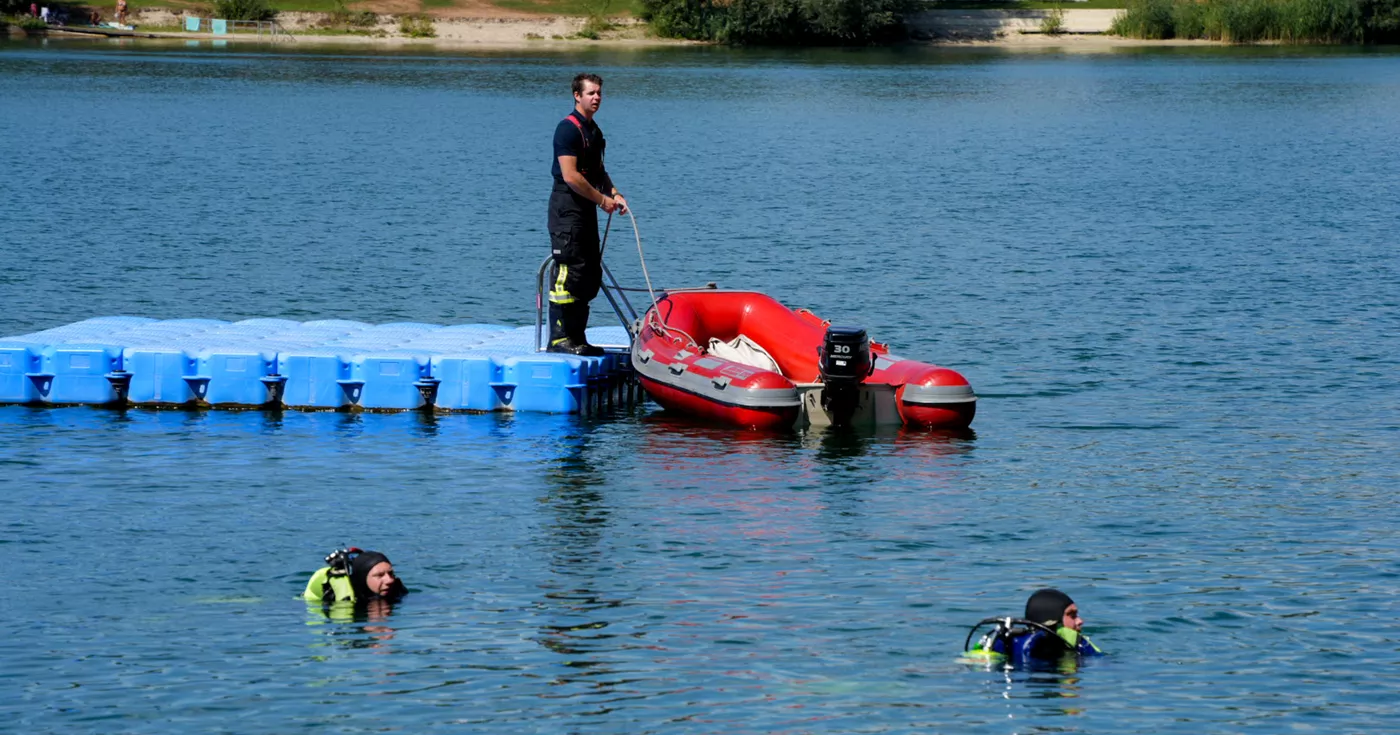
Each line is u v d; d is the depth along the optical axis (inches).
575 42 5034.5
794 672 446.3
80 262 1203.9
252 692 430.9
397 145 2217.0
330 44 4749.0
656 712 417.7
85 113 2591.0
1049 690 432.8
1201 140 2477.9
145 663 451.2
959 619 490.3
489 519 602.9
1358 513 617.9
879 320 1033.5
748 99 3216.0
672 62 4379.9
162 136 2263.8
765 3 5123.0
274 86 3262.8
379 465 681.6
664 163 2060.8
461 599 508.7
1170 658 458.3
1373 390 842.8
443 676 443.2
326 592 505.4
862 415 767.1
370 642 469.1
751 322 829.2
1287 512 618.5
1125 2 5684.1
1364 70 4192.9
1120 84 3703.3
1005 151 2278.5
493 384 778.8
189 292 1098.7
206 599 506.6
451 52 4603.8
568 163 778.8
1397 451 716.7
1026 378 870.4
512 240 1368.1
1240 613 498.0
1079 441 736.3
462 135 2383.1
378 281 1159.6
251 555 553.3
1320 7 5285.4
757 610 498.9
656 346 804.0
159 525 588.4
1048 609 459.8
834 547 568.1
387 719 414.0
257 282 1143.6
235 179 1779.0
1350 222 1540.4
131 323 862.5
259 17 4869.6
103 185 1685.5
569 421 769.6
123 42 4564.5
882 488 652.7
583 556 555.8
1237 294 1131.9
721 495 640.4
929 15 5403.5
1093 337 980.6
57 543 564.1
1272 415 788.6
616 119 2748.5
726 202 1654.8
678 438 739.4
